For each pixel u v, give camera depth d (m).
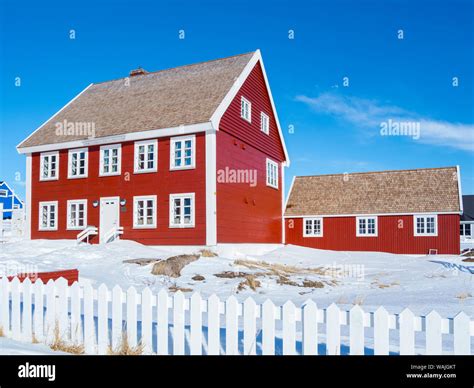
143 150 27.84
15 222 35.59
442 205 33.69
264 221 32.53
